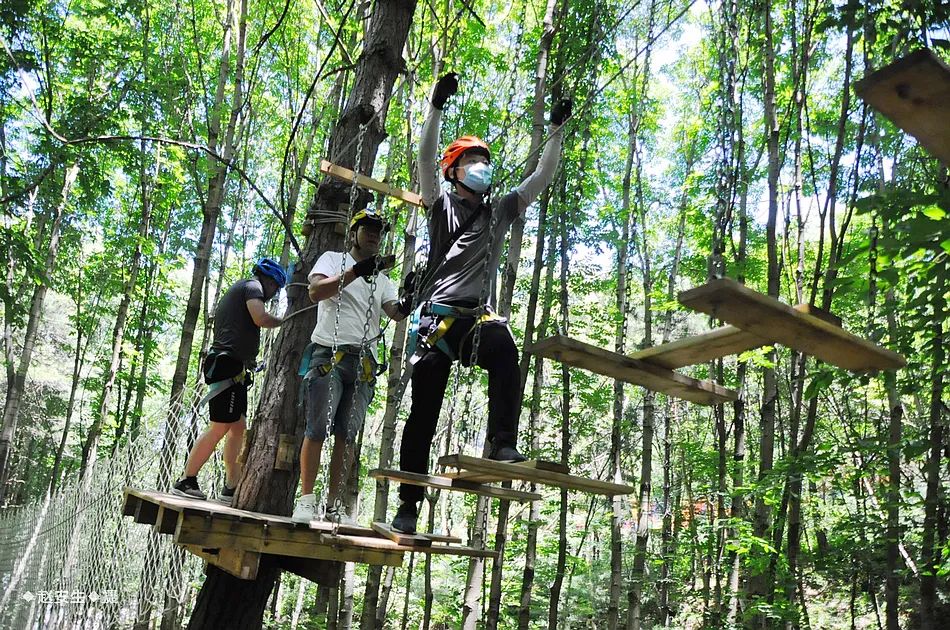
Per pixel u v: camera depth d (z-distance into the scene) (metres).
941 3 4.13
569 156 10.84
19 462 24.12
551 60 9.41
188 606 12.68
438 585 16.61
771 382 8.47
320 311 4.43
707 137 13.35
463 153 3.65
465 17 9.87
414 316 3.71
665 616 14.58
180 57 12.74
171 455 7.92
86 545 8.41
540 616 14.75
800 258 9.68
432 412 3.64
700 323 19.03
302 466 4.21
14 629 9.45
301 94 14.53
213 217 11.17
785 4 9.29
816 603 13.76
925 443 5.91
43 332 25.86
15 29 10.37
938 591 10.23
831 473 7.45
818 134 10.58
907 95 1.71
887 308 5.23
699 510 17.44
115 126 12.15
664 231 18.86
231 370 5.18
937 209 3.29
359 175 4.58
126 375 17.52
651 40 3.72
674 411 18.55
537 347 2.73
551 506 14.11
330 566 4.98
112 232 18.09
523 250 16.03
